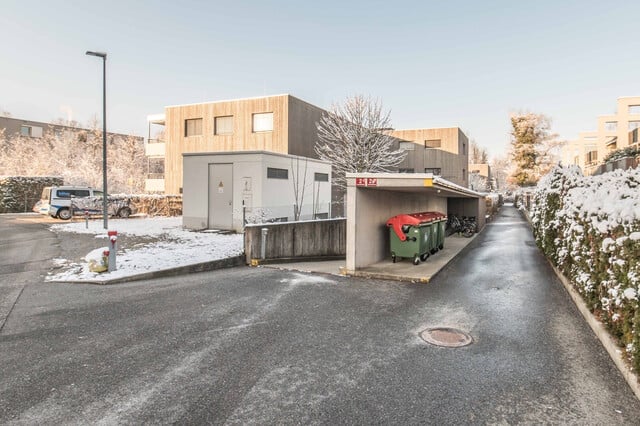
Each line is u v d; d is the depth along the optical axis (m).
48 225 18.44
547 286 8.18
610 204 5.10
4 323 5.77
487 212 29.06
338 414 3.38
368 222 10.23
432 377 4.07
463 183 42.47
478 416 3.36
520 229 21.50
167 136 29.41
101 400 3.62
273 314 6.21
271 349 4.80
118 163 46.41
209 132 27.91
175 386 3.88
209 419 3.31
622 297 4.38
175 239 13.98
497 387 3.86
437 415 3.37
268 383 3.94
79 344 4.96
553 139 44.97
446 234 18.94
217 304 6.78
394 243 10.56
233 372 4.18
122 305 6.70
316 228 12.92
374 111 28.38
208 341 5.06
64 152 44.03
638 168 6.23
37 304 6.75
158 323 5.76
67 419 3.31
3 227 17.56
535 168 44.91
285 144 25.41
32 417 3.34
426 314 6.25
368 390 3.79
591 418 3.34
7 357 4.57
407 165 40.16
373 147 27.73
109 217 23.33
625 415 3.38
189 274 9.57
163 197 25.36
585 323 5.80
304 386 3.88
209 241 13.50
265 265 11.11
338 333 5.37
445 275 9.37
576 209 7.08
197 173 17.25
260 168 16.12
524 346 4.91
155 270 9.13
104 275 8.69
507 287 8.11
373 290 7.86
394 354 4.66
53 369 4.25
